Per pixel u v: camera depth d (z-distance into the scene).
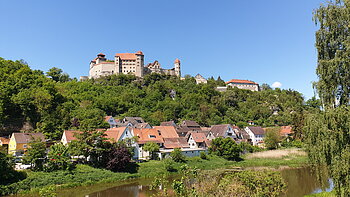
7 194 35.53
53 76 163.50
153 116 111.94
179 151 60.03
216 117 125.50
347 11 22.98
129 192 38.22
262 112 144.12
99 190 39.50
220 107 138.12
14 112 79.81
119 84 152.50
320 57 24.78
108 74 166.62
